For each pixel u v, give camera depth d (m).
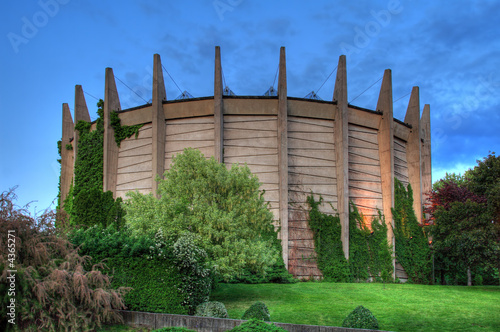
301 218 33.16
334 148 35.09
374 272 33.84
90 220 35.12
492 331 15.03
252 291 24.19
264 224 22.17
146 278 15.67
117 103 38.06
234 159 33.62
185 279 15.70
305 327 12.80
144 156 35.50
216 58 33.47
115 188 36.56
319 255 32.44
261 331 10.09
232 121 34.22
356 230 34.06
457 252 27.64
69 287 11.94
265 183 33.22
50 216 13.15
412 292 24.80
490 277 44.88
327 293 23.92
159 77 34.72
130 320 13.98
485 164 26.31
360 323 13.34
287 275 29.84
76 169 38.25
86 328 11.99
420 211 38.38
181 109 34.44
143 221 19.02
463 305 20.30
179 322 13.57
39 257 11.95
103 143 37.03
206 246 18.77
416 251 35.94
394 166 37.97
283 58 33.81
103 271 15.88
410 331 15.12
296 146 34.31
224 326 13.10
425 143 44.66
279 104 33.34
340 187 33.78
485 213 24.91
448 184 35.47
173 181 21.09
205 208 19.86
